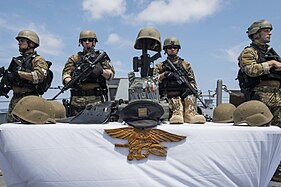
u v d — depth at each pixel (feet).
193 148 10.28
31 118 10.48
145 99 11.59
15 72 16.83
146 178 10.05
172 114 13.53
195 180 10.26
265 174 11.05
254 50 15.79
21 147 9.78
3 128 9.79
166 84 14.83
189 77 16.28
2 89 17.24
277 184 14.83
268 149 10.80
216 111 14.38
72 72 16.72
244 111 11.57
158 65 15.66
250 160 10.62
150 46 13.02
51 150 9.82
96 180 9.93
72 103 16.75
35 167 9.82
